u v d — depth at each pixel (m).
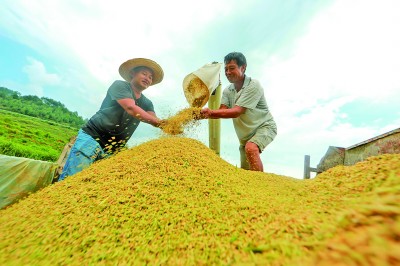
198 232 1.59
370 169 1.74
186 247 1.45
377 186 1.35
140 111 3.95
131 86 4.45
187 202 2.03
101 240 1.61
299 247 1.02
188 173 2.54
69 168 3.68
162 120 4.01
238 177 2.79
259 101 4.38
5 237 1.81
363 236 0.85
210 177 2.52
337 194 1.56
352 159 7.72
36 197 2.62
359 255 0.77
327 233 1.00
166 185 2.31
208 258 1.29
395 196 1.01
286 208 1.62
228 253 1.26
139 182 2.36
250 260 1.10
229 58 4.15
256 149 4.07
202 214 1.81
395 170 1.46
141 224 1.75
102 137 4.09
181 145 3.25
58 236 1.70
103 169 2.81
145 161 2.79
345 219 1.02
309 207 1.48
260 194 2.20
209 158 3.12
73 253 1.51
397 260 0.70
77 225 1.79
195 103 4.61
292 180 3.08
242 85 4.32
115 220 1.81
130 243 1.56
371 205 1.00
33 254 1.52
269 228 1.35
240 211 1.78
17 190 3.70
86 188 2.39
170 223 1.76
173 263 1.31
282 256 1.02
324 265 0.83
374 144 7.03
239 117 4.40
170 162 2.75
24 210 2.33
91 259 1.42
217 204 1.97
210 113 3.93
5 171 3.65
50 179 4.18
